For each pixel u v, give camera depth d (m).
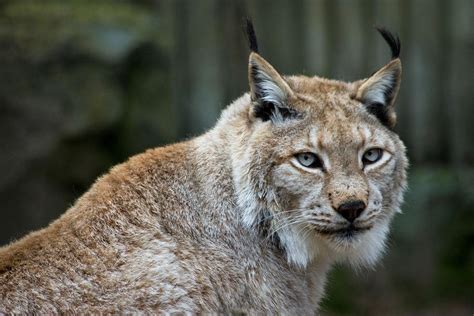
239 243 7.92
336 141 7.85
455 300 15.95
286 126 7.93
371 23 17.69
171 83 15.89
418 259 16.14
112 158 14.90
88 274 7.49
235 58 17.94
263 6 17.94
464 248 16.34
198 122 17.98
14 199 14.20
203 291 7.74
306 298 8.28
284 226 7.94
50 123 14.45
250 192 7.90
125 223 7.82
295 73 17.95
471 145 17.86
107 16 15.69
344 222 7.76
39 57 14.64
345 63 17.75
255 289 7.90
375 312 15.63
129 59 15.23
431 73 17.95
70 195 14.50
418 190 16.64
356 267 8.56
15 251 7.55
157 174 8.14
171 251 7.77
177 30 17.83
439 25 17.88
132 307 7.50
